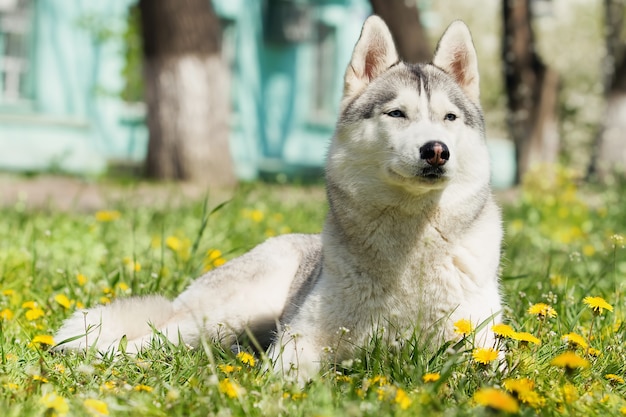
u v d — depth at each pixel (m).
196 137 21.08
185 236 11.59
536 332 6.21
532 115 24.25
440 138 5.54
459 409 4.34
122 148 26.86
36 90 25.36
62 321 6.64
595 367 5.55
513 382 4.57
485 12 41.47
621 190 17.83
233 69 28.58
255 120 29.03
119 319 6.43
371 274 5.74
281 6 28.80
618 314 7.09
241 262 6.90
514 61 24.19
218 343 6.13
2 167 24.78
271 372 5.04
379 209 5.73
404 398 4.33
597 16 41.19
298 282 6.64
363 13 29.92
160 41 20.97
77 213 13.80
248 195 16.91
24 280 8.05
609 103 26.75
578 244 11.88
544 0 30.59
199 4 21.02
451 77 6.41
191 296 6.77
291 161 29.83
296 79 29.59
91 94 26.12
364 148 5.88
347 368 5.49
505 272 8.76
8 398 4.59
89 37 25.94
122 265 8.18
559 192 17.25
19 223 11.45
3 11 24.89
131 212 13.49
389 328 5.73
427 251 5.72
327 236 5.99
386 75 6.25
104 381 5.04
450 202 5.74
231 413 4.46
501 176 33.53
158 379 4.96
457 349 5.34
